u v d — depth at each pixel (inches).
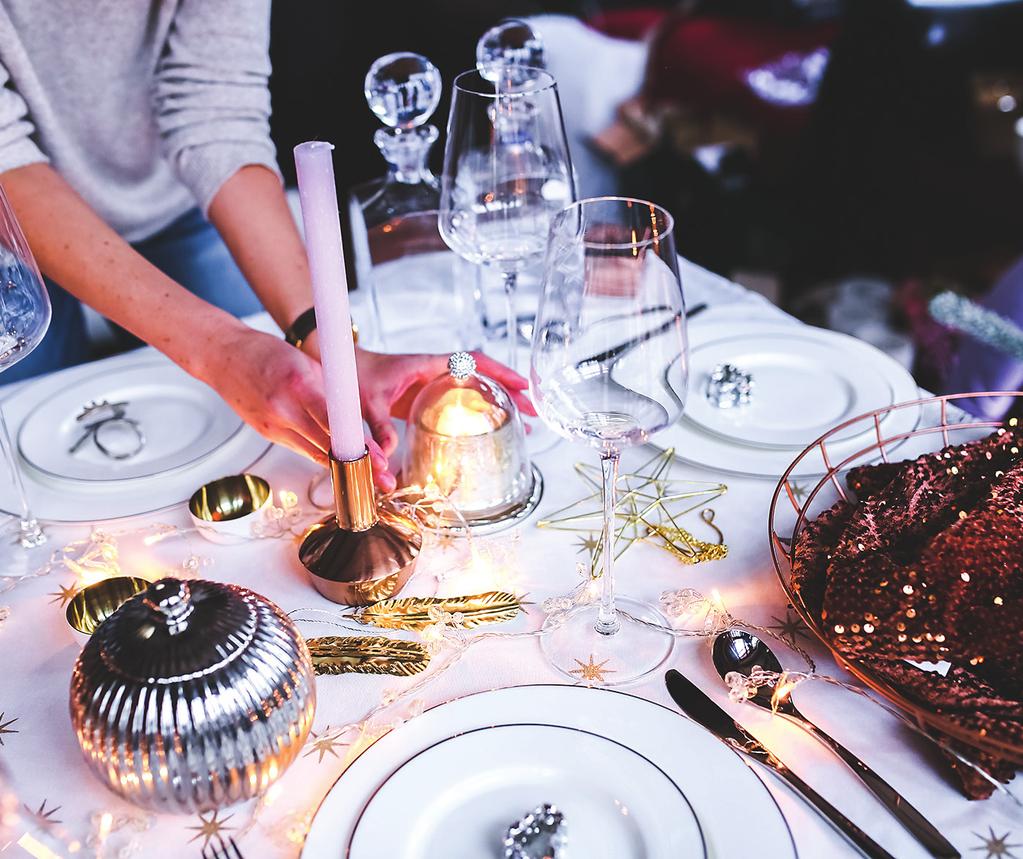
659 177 97.3
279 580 27.4
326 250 22.1
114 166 47.4
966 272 87.3
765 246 92.2
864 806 20.4
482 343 38.1
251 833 20.5
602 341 22.0
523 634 25.1
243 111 40.7
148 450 32.6
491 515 29.2
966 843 19.5
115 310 34.5
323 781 21.6
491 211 32.9
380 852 19.2
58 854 20.2
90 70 43.3
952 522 24.3
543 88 31.7
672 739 21.2
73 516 29.8
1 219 25.0
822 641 22.7
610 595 24.8
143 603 20.2
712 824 19.4
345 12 87.0
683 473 31.0
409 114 37.5
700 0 102.0
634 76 98.4
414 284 41.6
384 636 25.3
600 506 29.8
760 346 36.2
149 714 19.1
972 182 86.0
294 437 30.8
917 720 21.8
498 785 20.6
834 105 81.0
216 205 39.8
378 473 27.9
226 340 32.5
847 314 85.5
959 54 84.0
